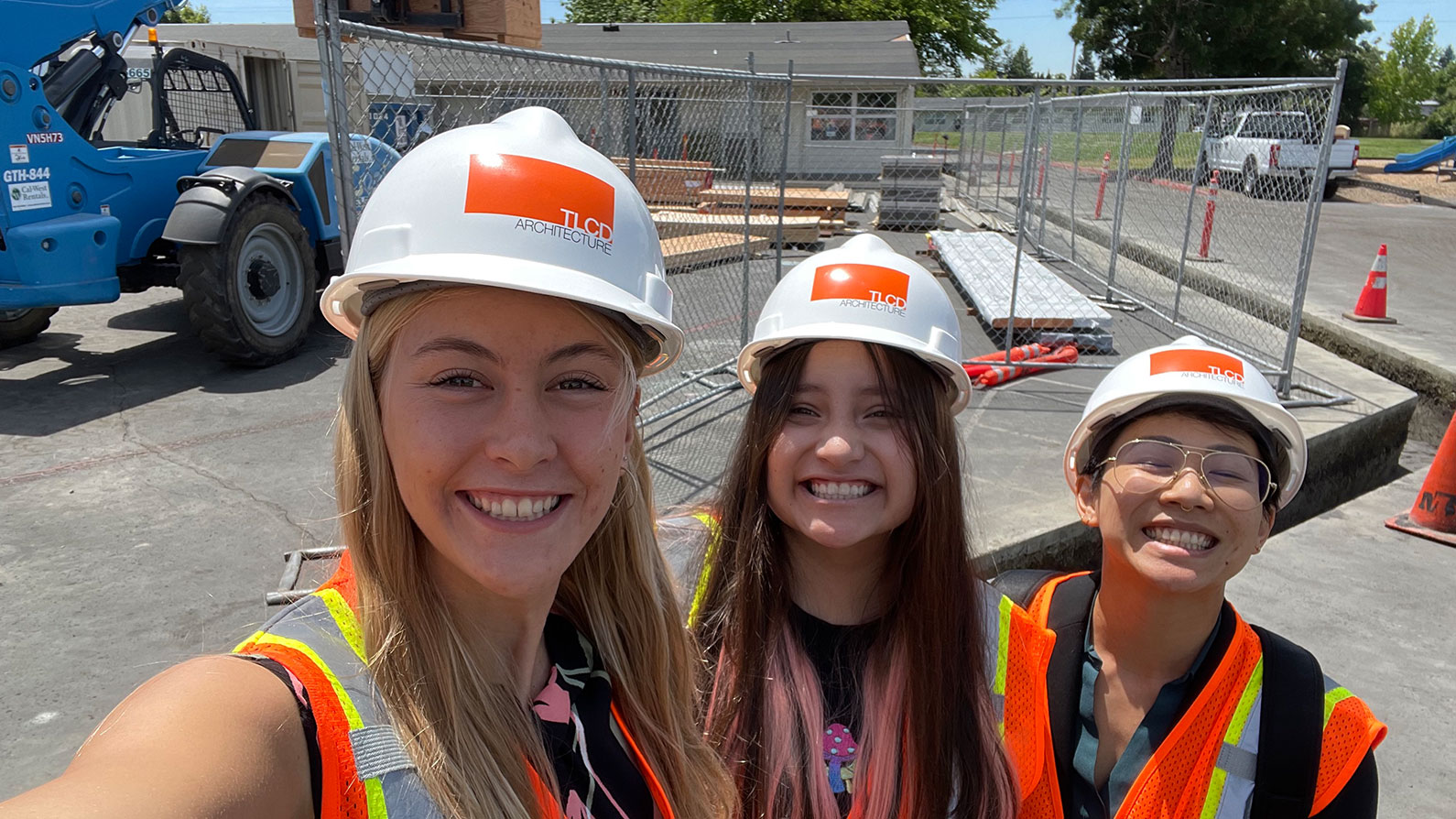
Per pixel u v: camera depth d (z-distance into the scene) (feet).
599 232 3.12
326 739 2.67
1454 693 10.58
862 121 56.44
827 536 5.16
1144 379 5.55
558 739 3.60
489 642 3.41
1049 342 23.81
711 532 5.77
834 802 5.02
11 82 17.30
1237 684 5.24
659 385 19.07
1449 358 23.04
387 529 3.13
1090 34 125.08
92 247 18.60
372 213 3.18
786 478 5.30
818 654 5.38
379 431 3.15
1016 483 14.58
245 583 11.29
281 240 20.74
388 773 2.79
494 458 2.99
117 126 45.78
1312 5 116.98
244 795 2.35
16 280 17.80
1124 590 5.59
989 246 34.60
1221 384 5.33
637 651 4.12
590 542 4.03
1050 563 12.90
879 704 5.16
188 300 18.97
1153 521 5.35
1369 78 172.86
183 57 24.49
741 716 5.18
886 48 75.66
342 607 3.10
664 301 3.42
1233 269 33.14
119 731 2.43
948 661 5.19
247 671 2.67
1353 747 5.06
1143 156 30.30
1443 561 14.20
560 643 3.91
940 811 4.99
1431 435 22.12
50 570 11.51
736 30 82.33
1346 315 27.86
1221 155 31.55
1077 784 5.68
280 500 13.69
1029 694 5.63
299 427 16.96
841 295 5.26
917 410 5.21
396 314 3.03
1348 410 18.78
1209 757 5.19
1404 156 87.35
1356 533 15.30
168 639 10.05
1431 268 38.40
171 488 14.10
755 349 5.63
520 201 3.00
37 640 9.97
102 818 2.03
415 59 13.44
